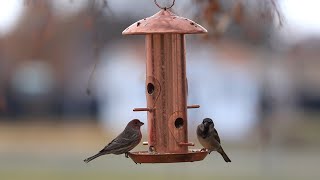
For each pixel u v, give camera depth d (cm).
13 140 4356
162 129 1256
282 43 1566
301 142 4006
